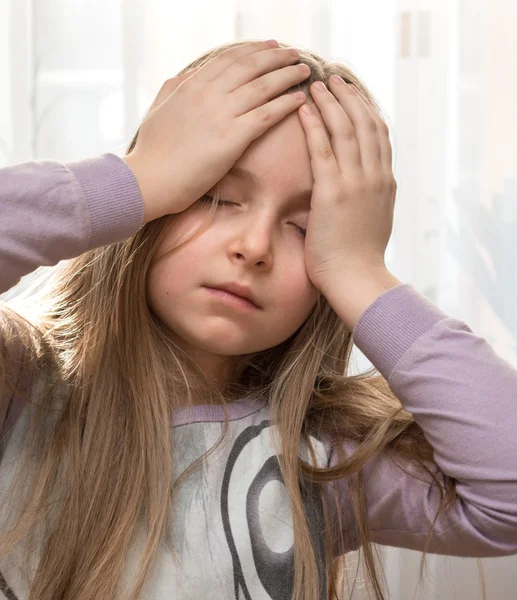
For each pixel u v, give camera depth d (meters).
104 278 0.78
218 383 0.82
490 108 1.37
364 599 1.13
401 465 0.80
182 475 0.75
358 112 0.77
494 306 1.39
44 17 1.32
